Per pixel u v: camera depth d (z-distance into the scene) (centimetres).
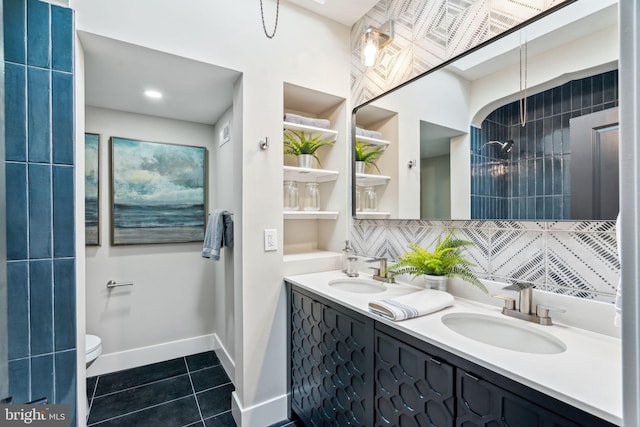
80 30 131
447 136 151
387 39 185
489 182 133
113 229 230
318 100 216
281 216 188
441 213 155
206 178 268
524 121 121
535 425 74
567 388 70
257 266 179
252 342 177
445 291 147
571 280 109
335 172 215
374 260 180
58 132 128
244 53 172
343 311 142
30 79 123
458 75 145
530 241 120
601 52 101
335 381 148
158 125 248
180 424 178
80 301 140
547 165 114
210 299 271
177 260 257
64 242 129
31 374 123
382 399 120
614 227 99
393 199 183
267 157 181
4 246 81
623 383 53
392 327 115
